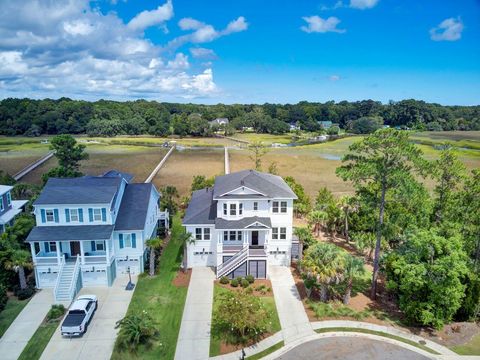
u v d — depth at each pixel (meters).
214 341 29.22
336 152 129.88
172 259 43.50
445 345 28.67
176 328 30.73
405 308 30.95
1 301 32.72
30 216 43.59
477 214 37.31
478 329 30.83
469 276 31.80
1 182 66.31
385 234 35.94
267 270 40.44
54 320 31.52
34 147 130.50
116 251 39.25
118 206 41.41
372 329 30.55
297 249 43.12
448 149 43.44
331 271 31.66
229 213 40.97
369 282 38.72
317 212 50.84
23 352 27.67
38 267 36.28
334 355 27.42
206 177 86.75
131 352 27.78
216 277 39.25
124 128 186.00
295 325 31.05
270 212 41.44
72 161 75.31
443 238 30.02
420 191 35.00
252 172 46.84
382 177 34.00
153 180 84.06
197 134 186.38
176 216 57.41
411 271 29.81
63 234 36.50
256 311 29.41
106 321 31.53
